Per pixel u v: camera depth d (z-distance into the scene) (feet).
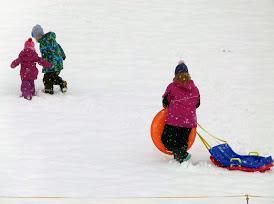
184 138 50.21
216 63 88.07
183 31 104.42
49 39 73.10
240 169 49.08
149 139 58.03
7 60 86.79
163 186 45.06
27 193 43.06
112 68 85.56
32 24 106.42
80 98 71.36
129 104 69.97
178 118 49.75
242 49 95.14
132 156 52.65
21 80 74.18
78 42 97.76
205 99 72.54
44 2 121.60
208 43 97.91
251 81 80.38
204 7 119.14
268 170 49.73
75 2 121.90
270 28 106.52
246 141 58.23
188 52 93.25
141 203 41.47
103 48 94.89
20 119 62.49
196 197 42.78
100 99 71.46
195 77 81.61
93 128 60.75
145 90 76.13
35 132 58.49
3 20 108.17
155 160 51.62
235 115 66.69
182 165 49.49
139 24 108.27
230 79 80.89
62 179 46.21
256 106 70.38
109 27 106.32
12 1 121.70
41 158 51.11
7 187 44.19
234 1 123.65
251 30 105.29
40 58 70.90
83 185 44.98
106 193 43.37
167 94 50.49
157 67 86.17
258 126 63.21
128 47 95.55
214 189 44.57
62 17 111.55
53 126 60.70
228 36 101.81
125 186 44.93
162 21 110.11
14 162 49.88
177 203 41.57
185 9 117.60
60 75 82.07
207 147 52.08
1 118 62.69
